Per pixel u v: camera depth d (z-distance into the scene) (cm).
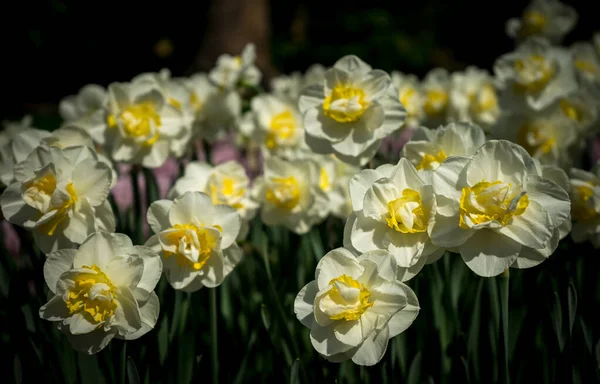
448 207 61
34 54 476
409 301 60
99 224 68
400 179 62
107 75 514
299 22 527
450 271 79
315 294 61
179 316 76
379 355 60
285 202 81
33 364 74
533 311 75
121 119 81
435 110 128
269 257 88
